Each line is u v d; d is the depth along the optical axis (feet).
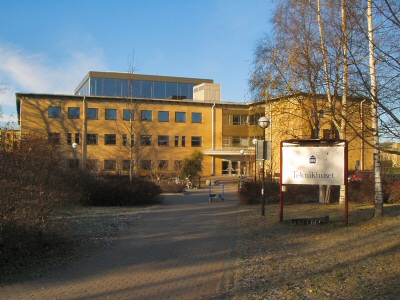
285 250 29.99
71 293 20.10
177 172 141.90
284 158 44.55
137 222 45.09
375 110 25.58
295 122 63.98
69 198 31.76
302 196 66.95
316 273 22.95
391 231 36.06
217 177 173.17
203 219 48.01
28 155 27.07
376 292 18.95
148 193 65.62
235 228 41.27
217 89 191.11
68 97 158.71
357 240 32.63
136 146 127.34
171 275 23.66
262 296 19.36
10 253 24.54
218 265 26.08
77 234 36.09
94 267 25.34
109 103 161.99
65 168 38.27
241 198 67.21
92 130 160.66
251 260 27.12
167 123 172.96
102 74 192.13
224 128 179.11
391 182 66.54
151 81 199.00
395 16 21.43
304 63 48.08
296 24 53.01
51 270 24.29
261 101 63.31
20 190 25.14
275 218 47.21
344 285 20.36
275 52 56.90
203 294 20.12
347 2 27.20
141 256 28.60
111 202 62.39
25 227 25.68
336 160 42.91
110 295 19.86
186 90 204.33
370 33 26.11
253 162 107.34
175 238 35.63
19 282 21.77
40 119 155.94
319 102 55.83
